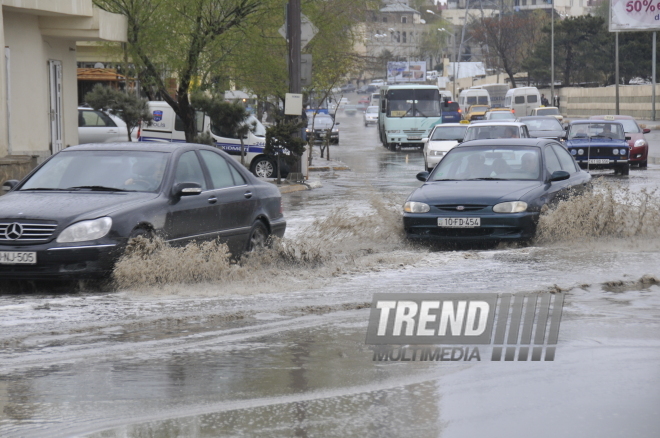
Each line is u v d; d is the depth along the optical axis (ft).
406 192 138.72
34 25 126.52
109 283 54.75
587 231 73.97
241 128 154.40
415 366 35.86
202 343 40.27
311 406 30.37
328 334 41.93
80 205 55.57
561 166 85.40
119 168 61.00
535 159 81.05
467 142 86.28
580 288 53.01
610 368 35.24
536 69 598.75
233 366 36.06
